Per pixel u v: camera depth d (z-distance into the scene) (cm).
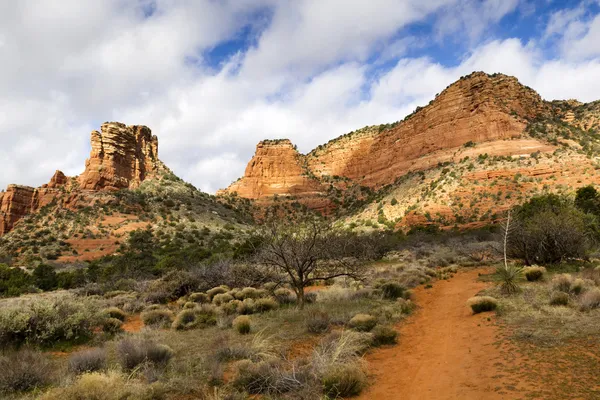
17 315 1064
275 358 776
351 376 645
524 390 580
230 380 704
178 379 700
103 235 7850
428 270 2377
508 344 811
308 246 1514
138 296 2244
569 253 2078
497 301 1234
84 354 815
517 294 1307
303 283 1536
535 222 2195
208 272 2373
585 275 1484
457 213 7006
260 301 1489
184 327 1256
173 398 633
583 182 6362
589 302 1006
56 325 1099
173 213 9312
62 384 677
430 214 7200
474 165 8112
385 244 4350
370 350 905
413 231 6488
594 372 605
